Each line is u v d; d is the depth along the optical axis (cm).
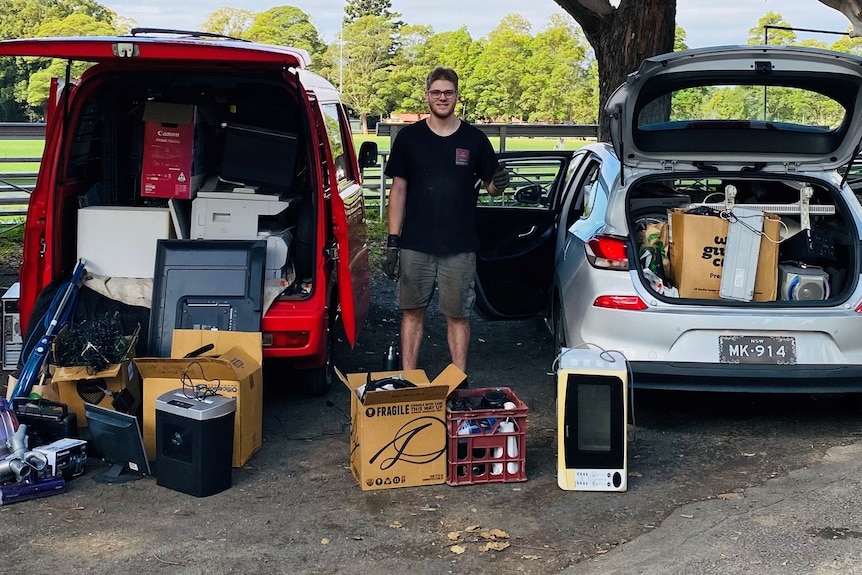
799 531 374
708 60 470
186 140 536
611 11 868
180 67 501
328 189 531
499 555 359
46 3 5622
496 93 5334
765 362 469
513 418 432
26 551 362
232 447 436
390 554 360
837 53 463
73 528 384
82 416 481
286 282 518
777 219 494
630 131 495
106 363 473
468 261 521
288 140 554
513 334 720
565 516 396
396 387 436
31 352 487
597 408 421
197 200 542
